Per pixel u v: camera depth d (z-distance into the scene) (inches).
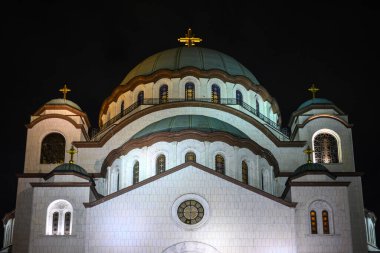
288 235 2620.6
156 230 2608.3
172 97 3395.7
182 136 2994.6
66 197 2684.5
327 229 2664.9
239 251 2591.0
